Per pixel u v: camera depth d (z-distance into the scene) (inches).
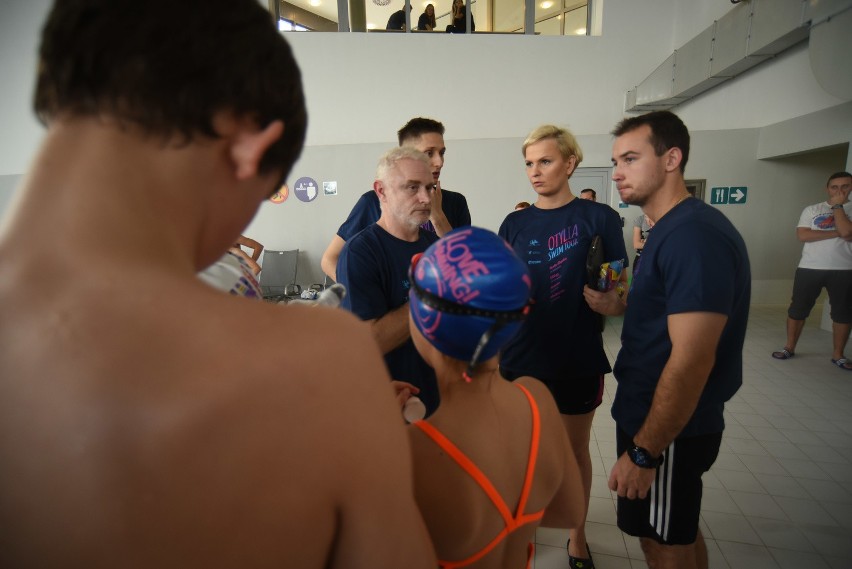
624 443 47.7
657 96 208.2
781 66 178.1
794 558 60.5
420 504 19.6
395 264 50.9
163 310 8.6
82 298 8.3
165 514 8.5
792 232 203.5
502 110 222.1
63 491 8.2
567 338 59.3
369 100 219.3
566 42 219.1
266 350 9.0
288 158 12.6
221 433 8.5
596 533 66.1
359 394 10.1
